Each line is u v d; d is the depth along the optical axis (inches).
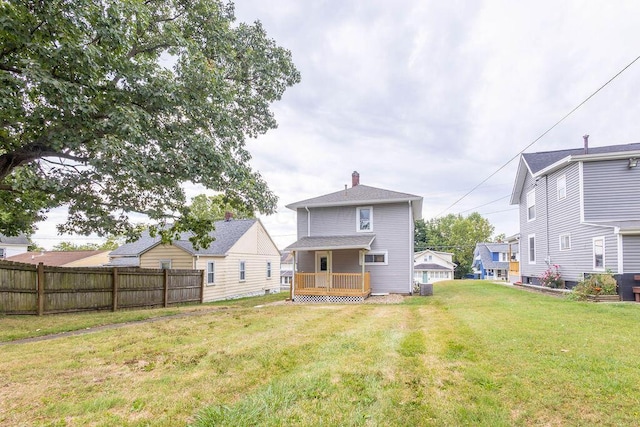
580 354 174.1
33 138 323.3
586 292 418.9
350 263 630.5
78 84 288.4
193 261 714.2
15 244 1229.7
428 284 573.0
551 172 590.9
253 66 481.1
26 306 366.0
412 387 139.2
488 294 517.3
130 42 342.0
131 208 425.1
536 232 660.1
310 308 406.0
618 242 430.3
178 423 111.8
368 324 279.6
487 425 109.8
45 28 276.8
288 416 115.6
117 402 127.0
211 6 428.5
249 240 908.6
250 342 216.1
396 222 622.8
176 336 239.8
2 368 168.6
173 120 381.7
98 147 279.3
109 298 460.8
